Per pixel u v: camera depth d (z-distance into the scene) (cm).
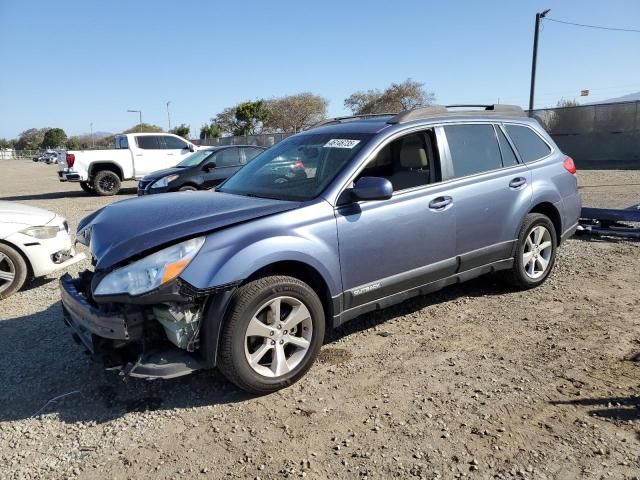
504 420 313
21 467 291
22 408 352
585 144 2448
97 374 396
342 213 382
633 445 285
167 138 1823
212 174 1265
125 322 319
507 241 498
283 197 402
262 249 339
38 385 382
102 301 322
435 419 318
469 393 346
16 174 3656
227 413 336
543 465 272
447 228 443
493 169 491
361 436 305
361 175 404
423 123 449
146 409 345
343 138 438
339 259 378
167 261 318
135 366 328
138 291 314
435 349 414
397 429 309
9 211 606
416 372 378
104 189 1745
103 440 313
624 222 800
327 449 295
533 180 520
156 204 407
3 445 311
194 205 391
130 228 355
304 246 358
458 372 375
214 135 6012
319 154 434
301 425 319
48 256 610
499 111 534
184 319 325
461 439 297
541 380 358
